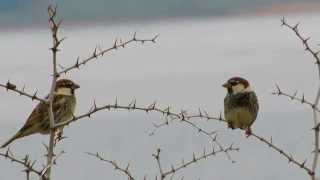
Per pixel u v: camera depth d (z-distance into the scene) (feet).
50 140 16.75
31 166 16.39
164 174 18.69
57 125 16.85
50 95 16.88
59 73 16.96
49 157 16.62
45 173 16.25
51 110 16.84
